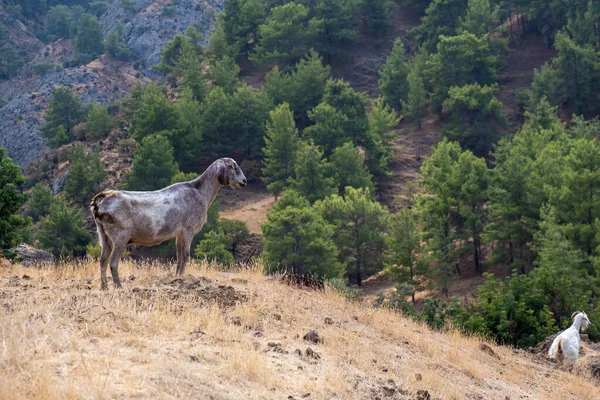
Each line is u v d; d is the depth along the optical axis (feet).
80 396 23.48
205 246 226.99
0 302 34.65
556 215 199.52
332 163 319.88
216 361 30.07
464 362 44.68
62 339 28.71
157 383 26.09
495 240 227.40
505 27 490.90
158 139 326.24
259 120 377.09
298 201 251.60
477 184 223.30
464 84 403.95
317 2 529.45
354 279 242.37
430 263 220.02
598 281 158.10
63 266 52.08
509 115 397.19
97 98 637.71
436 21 481.46
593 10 445.78
